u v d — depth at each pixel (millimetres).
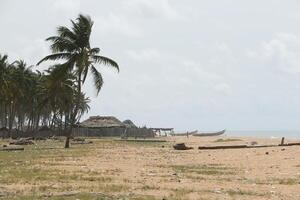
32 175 19781
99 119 117562
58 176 19406
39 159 30422
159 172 21859
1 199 13227
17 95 100438
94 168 23641
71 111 102438
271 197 14047
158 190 15383
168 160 30344
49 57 49062
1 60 88250
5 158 31453
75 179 18406
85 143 64375
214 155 34750
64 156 33656
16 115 124125
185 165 26203
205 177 19719
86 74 50094
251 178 19312
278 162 26047
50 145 56094
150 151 41875
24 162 27594
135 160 30062
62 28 48312
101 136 109125
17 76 99375
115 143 65125
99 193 14391
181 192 14891
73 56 49031
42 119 133125
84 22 48719
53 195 14031
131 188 15766
